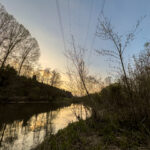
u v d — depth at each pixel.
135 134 3.26
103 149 2.81
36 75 35.91
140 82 3.60
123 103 4.58
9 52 20.25
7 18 18.56
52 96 36.72
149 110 3.43
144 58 3.54
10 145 4.63
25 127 7.41
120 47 3.81
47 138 4.02
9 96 21.31
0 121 8.24
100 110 5.54
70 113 15.27
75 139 3.69
